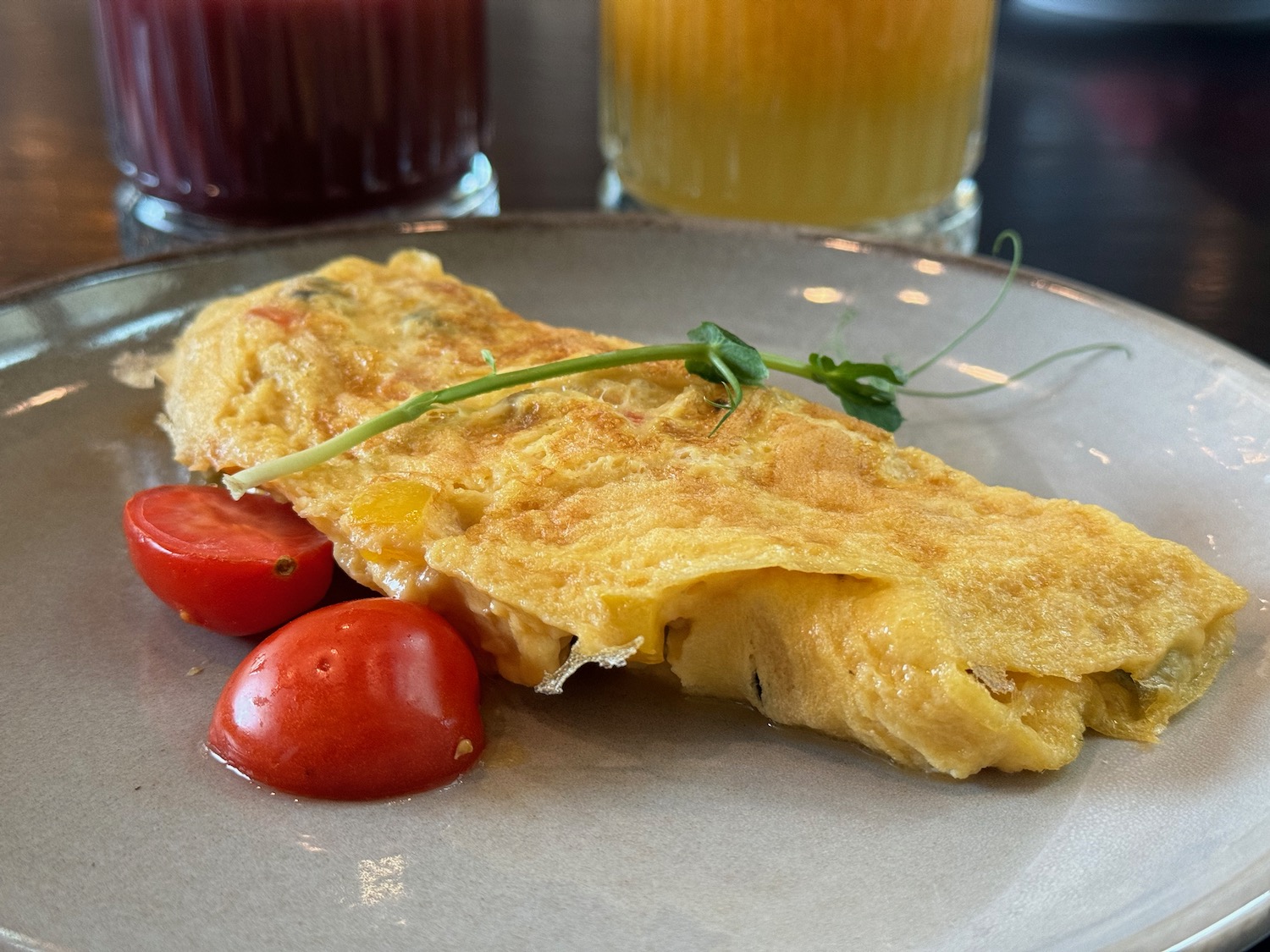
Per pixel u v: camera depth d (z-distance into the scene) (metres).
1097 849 0.12
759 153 0.25
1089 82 0.42
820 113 0.24
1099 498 0.18
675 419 0.16
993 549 0.14
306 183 0.26
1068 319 0.21
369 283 0.20
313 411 0.16
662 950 0.11
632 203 0.29
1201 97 0.41
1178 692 0.14
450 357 0.17
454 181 0.29
